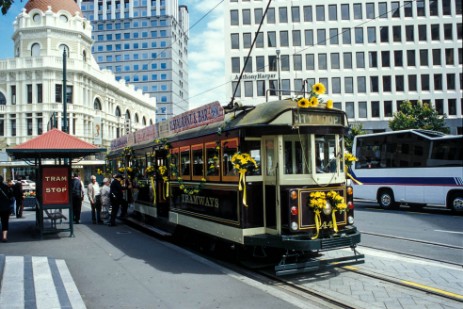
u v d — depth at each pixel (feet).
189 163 32.89
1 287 22.44
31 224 50.98
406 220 49.60
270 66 165.58
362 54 165.48
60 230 40.65
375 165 65.16
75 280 24.27
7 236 41.29
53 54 163.63
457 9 163.43
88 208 74.64
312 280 24.02
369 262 27.96
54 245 35.81
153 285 23.09
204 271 26.16
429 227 43.78
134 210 50.08
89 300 20.66
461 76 162.91
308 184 24.44
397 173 61.72
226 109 29.37
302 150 24.72
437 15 163.22
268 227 25.44
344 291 21.89
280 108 24.43
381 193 64.49
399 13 164.04
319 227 23.73
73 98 163.12
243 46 166.20
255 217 25.67
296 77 164.76
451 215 54.34
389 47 164.25
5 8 20.53
